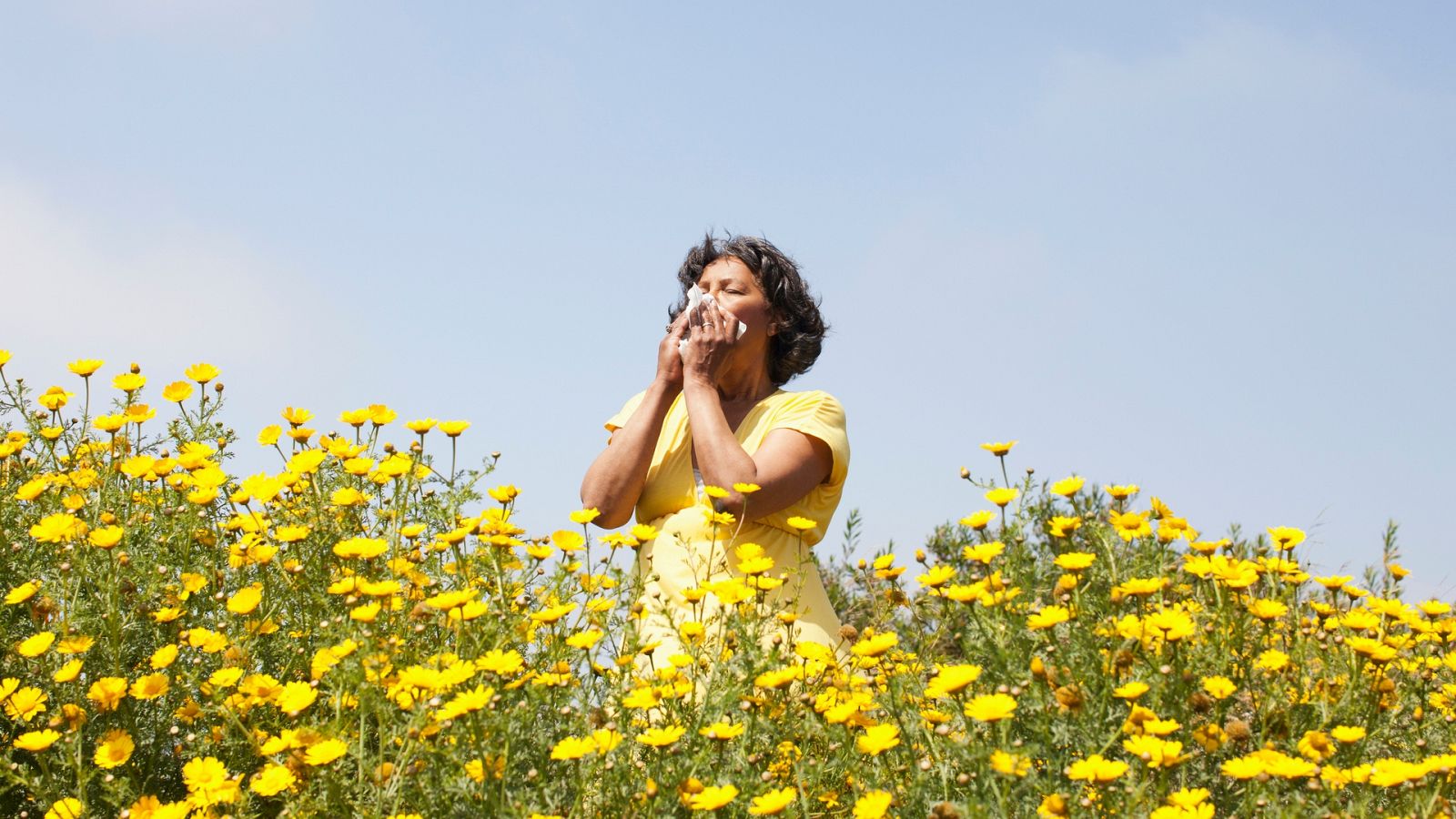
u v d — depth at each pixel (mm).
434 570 3176
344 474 3363
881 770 2385
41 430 3496
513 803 2123
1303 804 2070
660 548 3354
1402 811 2146
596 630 2656
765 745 2404
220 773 2432
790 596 3293
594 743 2162
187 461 3215
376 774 2205
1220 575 2521
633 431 3482
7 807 2572
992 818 2045
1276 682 2479
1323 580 2893
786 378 3941
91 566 2900
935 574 2676
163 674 2664
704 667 2670
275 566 3004
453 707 2135
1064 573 2617
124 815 2400
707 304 3559
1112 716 2268
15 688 2562
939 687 2135
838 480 3512
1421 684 2662
